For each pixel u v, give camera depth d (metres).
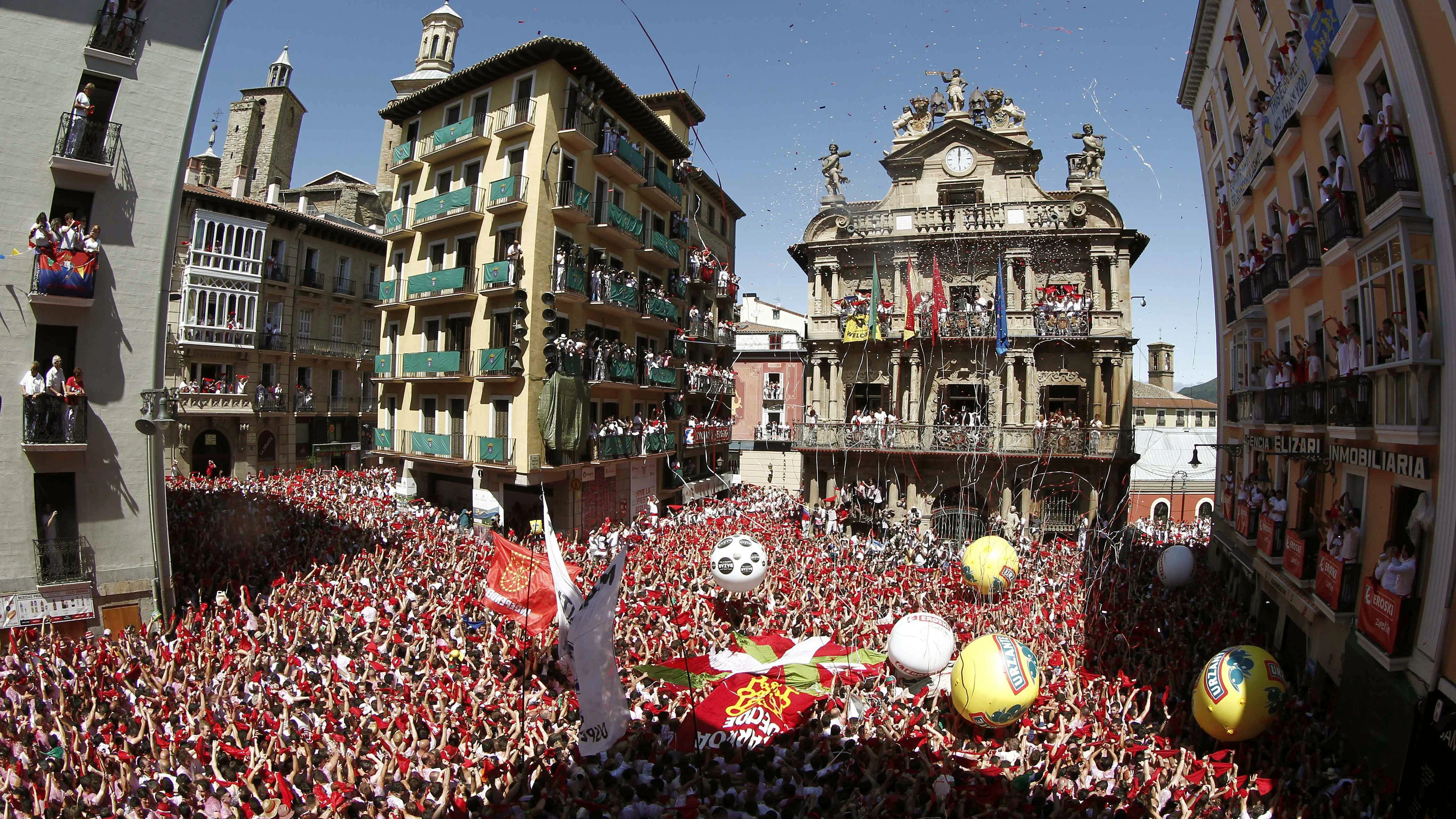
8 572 17.91
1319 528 17.08
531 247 29.45
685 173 41.31
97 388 19.05
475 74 31.45
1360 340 14.87
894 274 34.22
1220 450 26.92
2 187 17.83
